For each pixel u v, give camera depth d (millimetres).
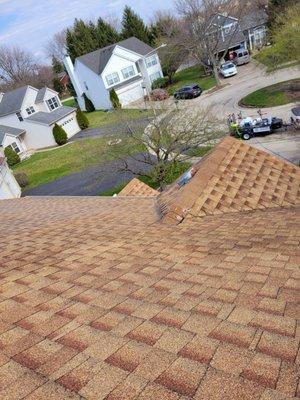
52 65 88125
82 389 1818
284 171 8523
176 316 2588
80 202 11594
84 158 23094
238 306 2699
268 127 24500
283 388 1729
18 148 42000
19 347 2277
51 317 2693
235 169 8273
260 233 5090
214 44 44094
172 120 19953
